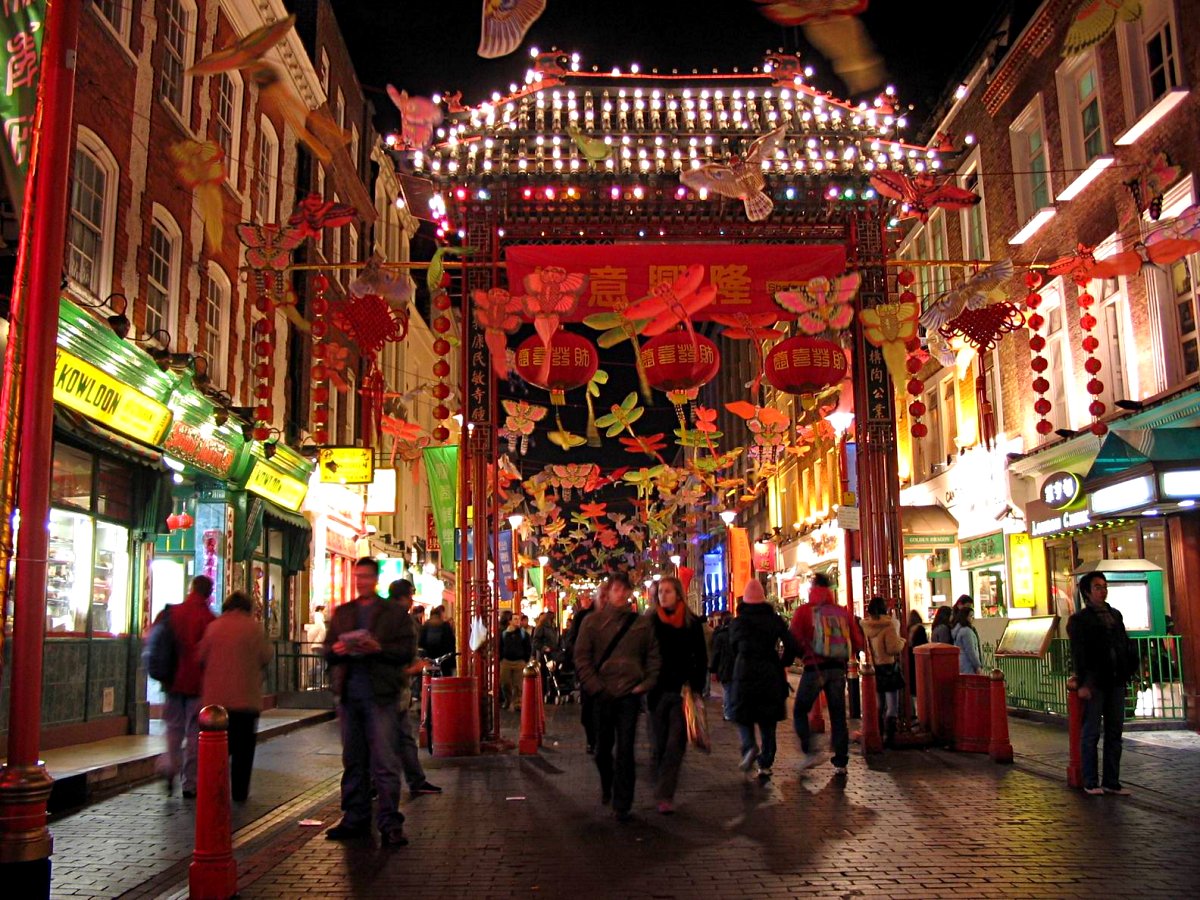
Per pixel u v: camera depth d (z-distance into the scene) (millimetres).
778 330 14828
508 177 13727
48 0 6062
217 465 16078
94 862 7078
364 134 27750
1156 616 15172
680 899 5949
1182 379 15055
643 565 54094
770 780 10344
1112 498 14477
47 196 5934
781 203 14047
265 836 7910
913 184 12828
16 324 5797
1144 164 15297
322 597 21906
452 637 15039
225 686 9484
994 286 12781
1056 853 6930
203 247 16422
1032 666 15945
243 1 18047
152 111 14523
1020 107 19781
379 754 7641
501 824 8258
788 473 39531
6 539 5562
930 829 7789
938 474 24094
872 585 13953
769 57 14273
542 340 12141
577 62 14094
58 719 12000
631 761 8430
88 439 11883
